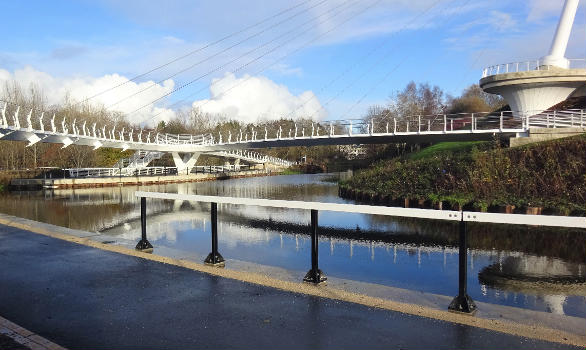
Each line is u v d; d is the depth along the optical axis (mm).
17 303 6426
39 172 58062
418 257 15078
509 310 6281
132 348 4867
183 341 5035
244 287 7062
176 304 6281
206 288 7027
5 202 37188
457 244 17484
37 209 32250
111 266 8477
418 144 60188
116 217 27594
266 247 16969
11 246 10438
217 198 9117
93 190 50750
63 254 9562
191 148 67250
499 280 12078
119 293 6816
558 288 11250
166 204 35594
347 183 42312
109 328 5453
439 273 12805
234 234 20328
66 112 72188
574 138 27234
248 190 50812
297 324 5500
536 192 25000
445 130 38750
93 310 6094
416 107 75812
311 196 41719
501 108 62688
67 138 45469
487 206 24266
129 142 55625
